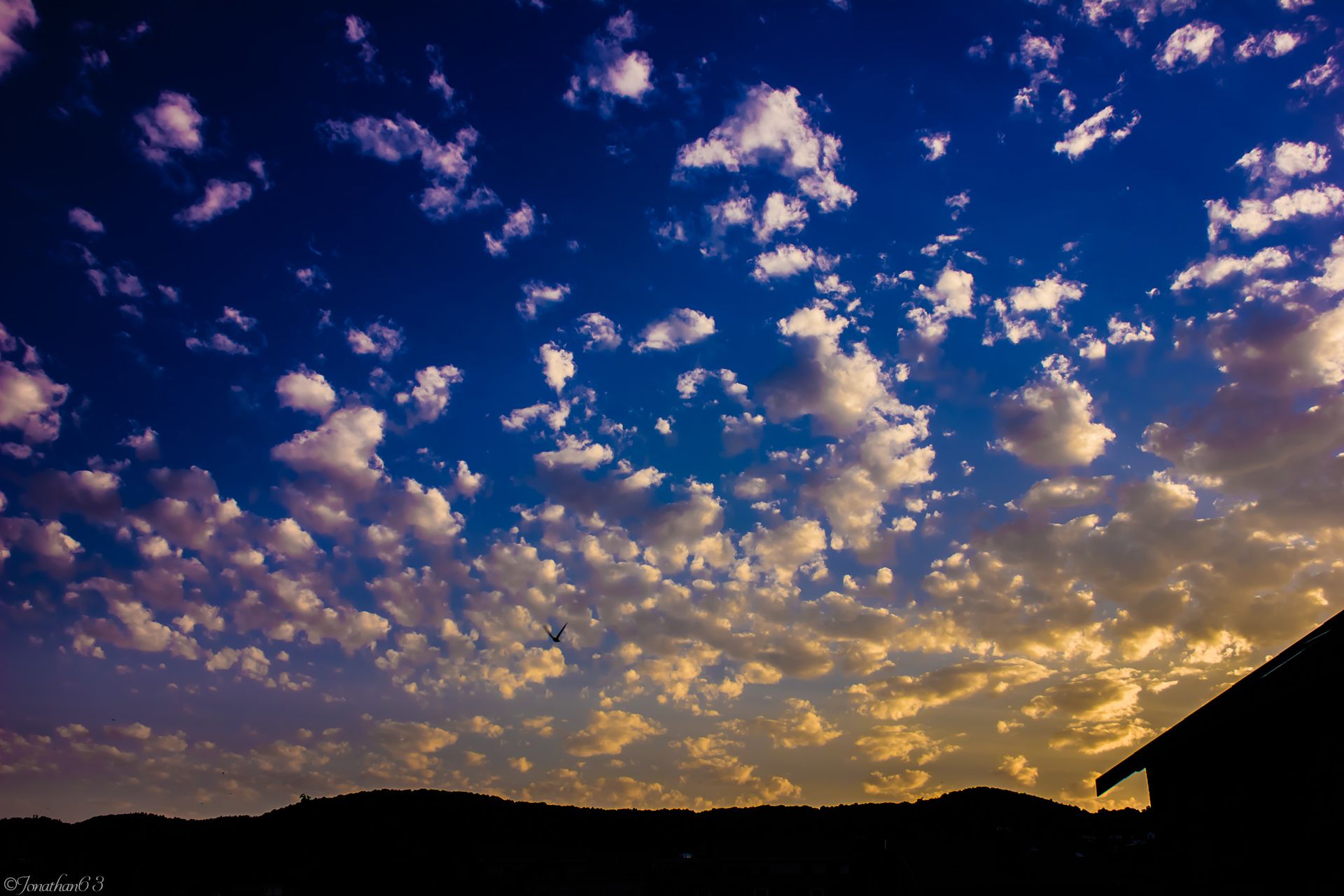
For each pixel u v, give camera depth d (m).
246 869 70.94
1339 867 12.73
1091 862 49.34
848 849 65.06
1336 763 12.95
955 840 54.00
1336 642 13.05
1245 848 14.52
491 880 69.69
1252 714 14.67
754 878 63.25
